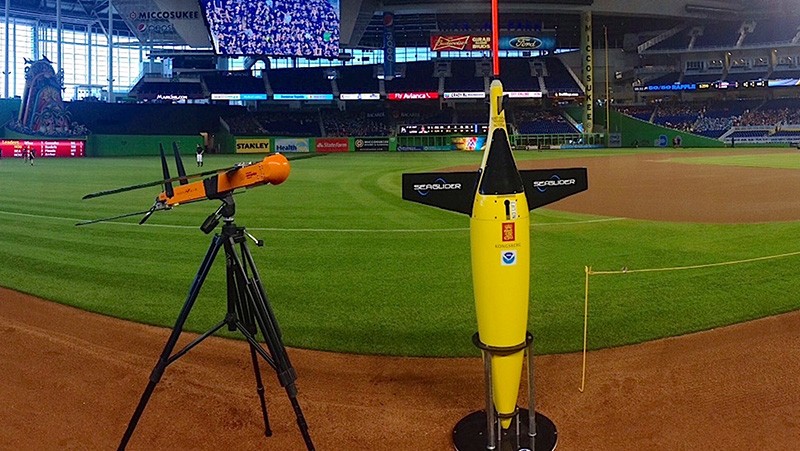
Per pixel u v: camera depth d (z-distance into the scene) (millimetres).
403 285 7520
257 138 54719
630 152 46031
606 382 4590
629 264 8281
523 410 4070
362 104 63688
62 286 7691
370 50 62562
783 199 14945
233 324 3621
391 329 5914
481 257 3303
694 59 62500
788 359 4938
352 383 4723
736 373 4699
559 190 3605
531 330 5746
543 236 10461
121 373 4984
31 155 34875
